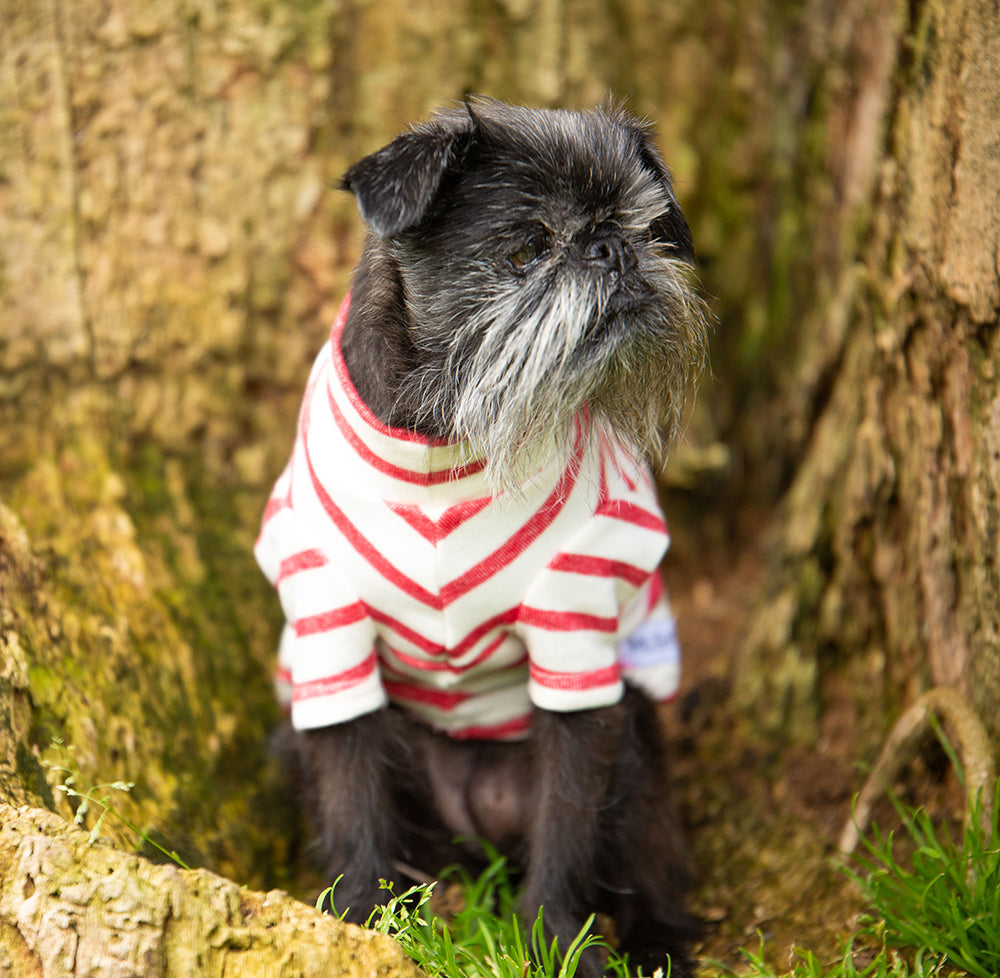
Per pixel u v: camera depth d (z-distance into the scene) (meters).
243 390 4.22
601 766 2.99
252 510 4.19
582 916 3.04
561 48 4.29
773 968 3.03
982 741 3.06
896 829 3.32
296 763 3.31
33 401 3.91
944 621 3.36
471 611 2.81
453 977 2.58
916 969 2.69
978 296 2.98
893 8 3.54
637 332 2.79
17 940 2.37
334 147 4.20
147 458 4.08
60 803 2.89
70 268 3.92
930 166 3.20
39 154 3.87
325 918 2.48
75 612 3.41
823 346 4.30
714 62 4.45
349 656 2.82
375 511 2.76
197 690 3.63
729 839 3.60
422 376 2.81
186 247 4.08
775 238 4.61
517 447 2.73
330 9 4.10
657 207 2.85
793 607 3.97
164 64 3.97
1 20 3.78
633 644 3.20
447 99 4.22
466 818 3.39
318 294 4.23
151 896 2.38
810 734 3.87
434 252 2.76
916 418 3.43
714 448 4.57
